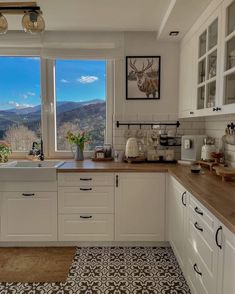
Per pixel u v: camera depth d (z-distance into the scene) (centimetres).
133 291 210
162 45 323
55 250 277
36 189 273
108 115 340
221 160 255
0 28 180
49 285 218
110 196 274
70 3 241
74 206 275
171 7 229
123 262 252
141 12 262
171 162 306
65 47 320
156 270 238
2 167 274
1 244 285
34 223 277
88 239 279
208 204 147
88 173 271
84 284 219
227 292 125
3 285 218
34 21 171
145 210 275
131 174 271
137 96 329
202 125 327
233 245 119
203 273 163
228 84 189
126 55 324
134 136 331
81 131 347
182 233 218
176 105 329
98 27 304
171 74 326
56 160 326
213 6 209
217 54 202
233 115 243
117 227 278
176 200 240
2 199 274
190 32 274
